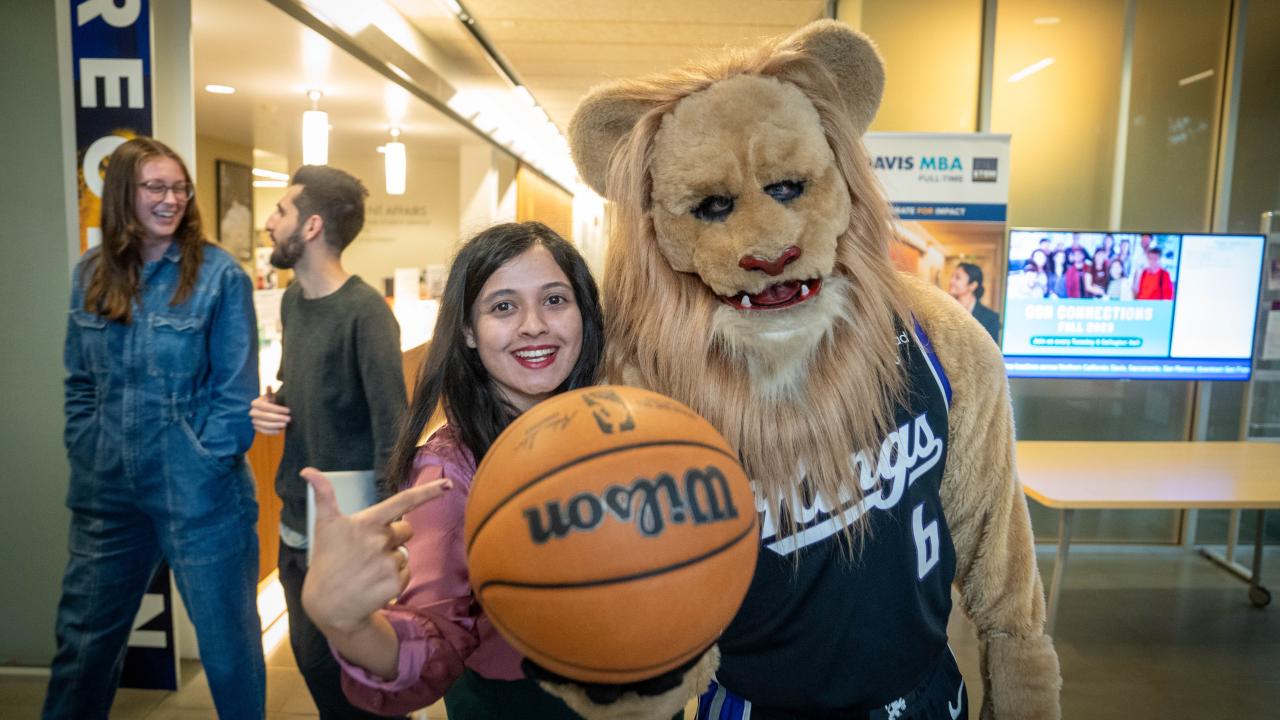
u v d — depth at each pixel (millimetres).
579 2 4320
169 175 1794
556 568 714
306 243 1753
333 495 760
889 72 4047
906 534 1065
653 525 714
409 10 4516
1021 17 3990
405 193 9516
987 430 1163
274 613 2977
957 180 3629
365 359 1693
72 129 2240
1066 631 3139
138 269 1828
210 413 1877
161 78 2361
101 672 1960
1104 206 4105
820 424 1017
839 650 1041
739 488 790
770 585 1041
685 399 1028
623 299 1097
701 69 1102
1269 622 3238
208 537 1877
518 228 1158
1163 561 4016
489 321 1111
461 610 961
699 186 977
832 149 1064
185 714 2365
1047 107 4047
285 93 5121
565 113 8062
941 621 1137
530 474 753
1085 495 2619
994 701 1188
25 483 2641
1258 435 4113
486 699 1153
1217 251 3648
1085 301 3674
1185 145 4074
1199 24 3996
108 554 1923
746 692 1077
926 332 1164
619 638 715
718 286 972
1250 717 2506
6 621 2680
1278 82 4016
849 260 1054
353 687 837
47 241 2586
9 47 2539
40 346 2607
